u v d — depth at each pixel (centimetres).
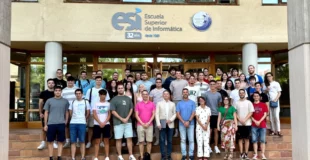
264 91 1046
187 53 1472
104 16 1236
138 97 966
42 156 955
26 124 1393
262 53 1484
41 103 923
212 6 1262
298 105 598
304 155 578
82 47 1349
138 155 932
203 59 1474
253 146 935
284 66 1467
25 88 1407
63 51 1424
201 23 1254
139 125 902
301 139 589
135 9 1243
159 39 1246
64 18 1226
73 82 937
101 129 895
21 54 1405
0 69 571
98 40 1230
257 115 924
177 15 1254
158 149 971
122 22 1238
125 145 959
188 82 1009
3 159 582
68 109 895
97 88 938
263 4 1274
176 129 1013
